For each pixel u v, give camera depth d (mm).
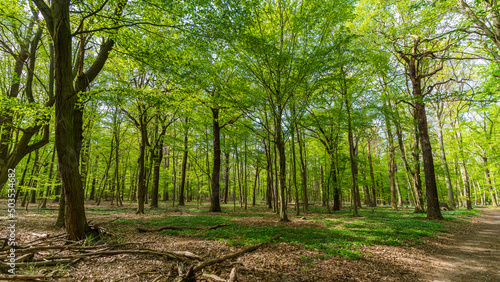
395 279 5320
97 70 9219
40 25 8961
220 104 12859
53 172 18125
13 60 11750
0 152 9320
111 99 8055
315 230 9688
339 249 6906
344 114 17312
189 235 8219
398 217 15203
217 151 18547
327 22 10875
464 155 24875
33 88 13828
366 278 5238
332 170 18969
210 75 10844
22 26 9398
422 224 11945
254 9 8562
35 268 4582
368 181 18203
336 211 20000
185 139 22156
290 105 14242
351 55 13266
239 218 13422
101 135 23594
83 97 7805
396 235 9125
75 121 9086
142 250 5418
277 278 4926
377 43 16859
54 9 5883
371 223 12031
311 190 30422
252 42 9625
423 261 6609
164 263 5285
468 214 18734
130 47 7855
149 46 8445
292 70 11859
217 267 5082
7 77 11234
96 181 28062
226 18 7590
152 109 14469
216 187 18297
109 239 6922
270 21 11758
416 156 18469
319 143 23578
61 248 5172
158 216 13805
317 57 10758
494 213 22000
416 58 15172
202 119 18016
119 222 10766
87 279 4363
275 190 17438
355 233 9211
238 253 5965
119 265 5113
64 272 4566
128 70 13438
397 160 26547
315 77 11953
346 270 5543
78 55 9969
